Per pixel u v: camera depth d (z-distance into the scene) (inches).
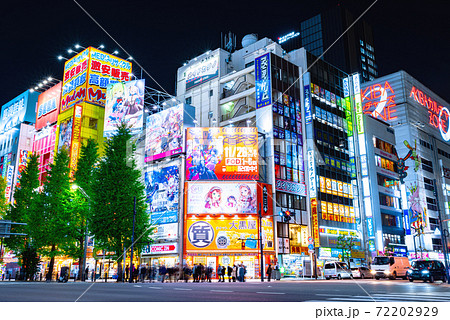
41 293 458.0
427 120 3053.6
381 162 2277.3
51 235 1213.7
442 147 3149.6
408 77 2970.0
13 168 2509.8
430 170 2883.9
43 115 2481.5
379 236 2074.3
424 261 983.0
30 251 1289.4
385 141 2365.9
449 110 3427.7
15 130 2743.6
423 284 789.2
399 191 2373.3
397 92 2906.0
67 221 1206.9
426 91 3154.5
